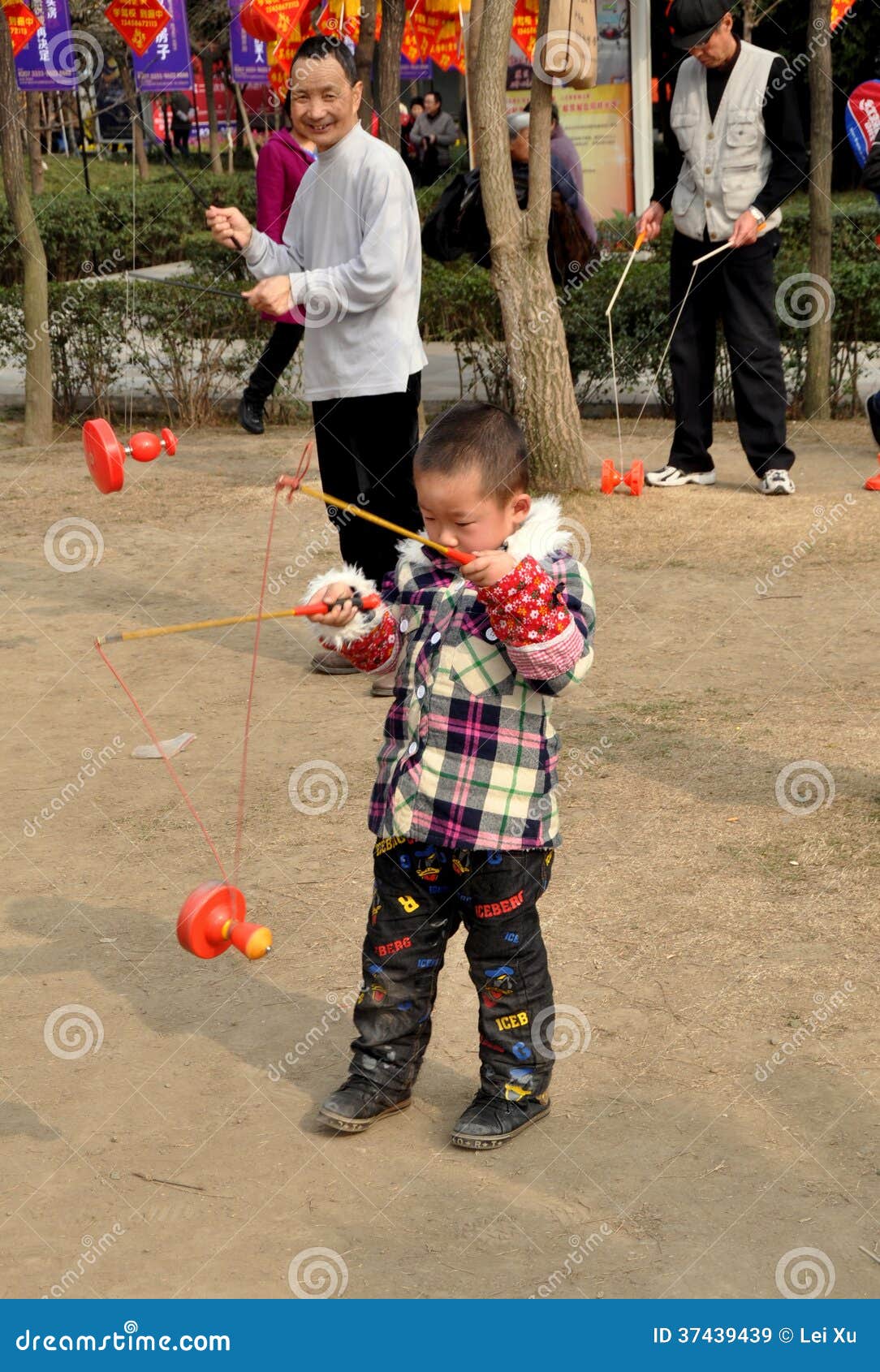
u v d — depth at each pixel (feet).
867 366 35.63
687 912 12.16
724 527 24.81
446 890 9.38
